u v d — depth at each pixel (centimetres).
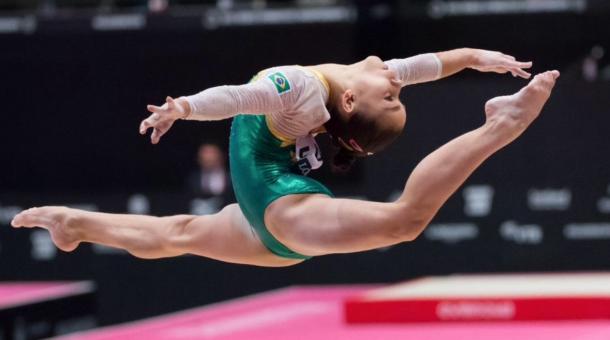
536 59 1770
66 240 671
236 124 650
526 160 1548
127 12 1798
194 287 1628
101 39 1834
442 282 1370
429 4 1723
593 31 1728
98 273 1644
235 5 1808
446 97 1544
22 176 2058
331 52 1834
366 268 1603
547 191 1543
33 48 1867
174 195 1622
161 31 1783
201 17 1747
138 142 2027
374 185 1568
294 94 604
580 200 1534
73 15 1783
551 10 1666
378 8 1778
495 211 1553
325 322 1229
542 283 1307
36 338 1282
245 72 1938
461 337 1077
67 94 2028
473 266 1558
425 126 1548
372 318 1191
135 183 2031
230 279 1627
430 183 561
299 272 1622
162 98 2002
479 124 1534
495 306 1162
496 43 1772
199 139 2008
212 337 1138
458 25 1769
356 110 629
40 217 674
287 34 1819
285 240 618
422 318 1178
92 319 1496
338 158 673
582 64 1681
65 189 2052
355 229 581
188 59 1958
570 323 1139
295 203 611
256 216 626
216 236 655
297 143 632
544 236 1541
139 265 1634
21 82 2025
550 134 1543
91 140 2039
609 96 1527
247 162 633
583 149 1534
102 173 2042
